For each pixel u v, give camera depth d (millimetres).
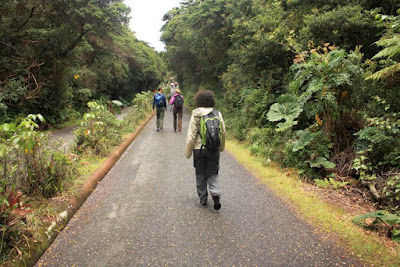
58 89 12711
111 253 2719
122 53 24734
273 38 7699
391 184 3686
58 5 10461
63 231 3119
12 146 3363
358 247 2783
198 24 15031
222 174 5328
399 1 6668
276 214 3588
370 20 6344
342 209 3689
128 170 5535
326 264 2557
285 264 2564
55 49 11141
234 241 2953
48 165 3756
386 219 3014
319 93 5094
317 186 4574
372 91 5094
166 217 3498
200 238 3010
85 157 5766
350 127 5152
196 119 3543
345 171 4699
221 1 12836
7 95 9164
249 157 6539
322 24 6555
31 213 3016
